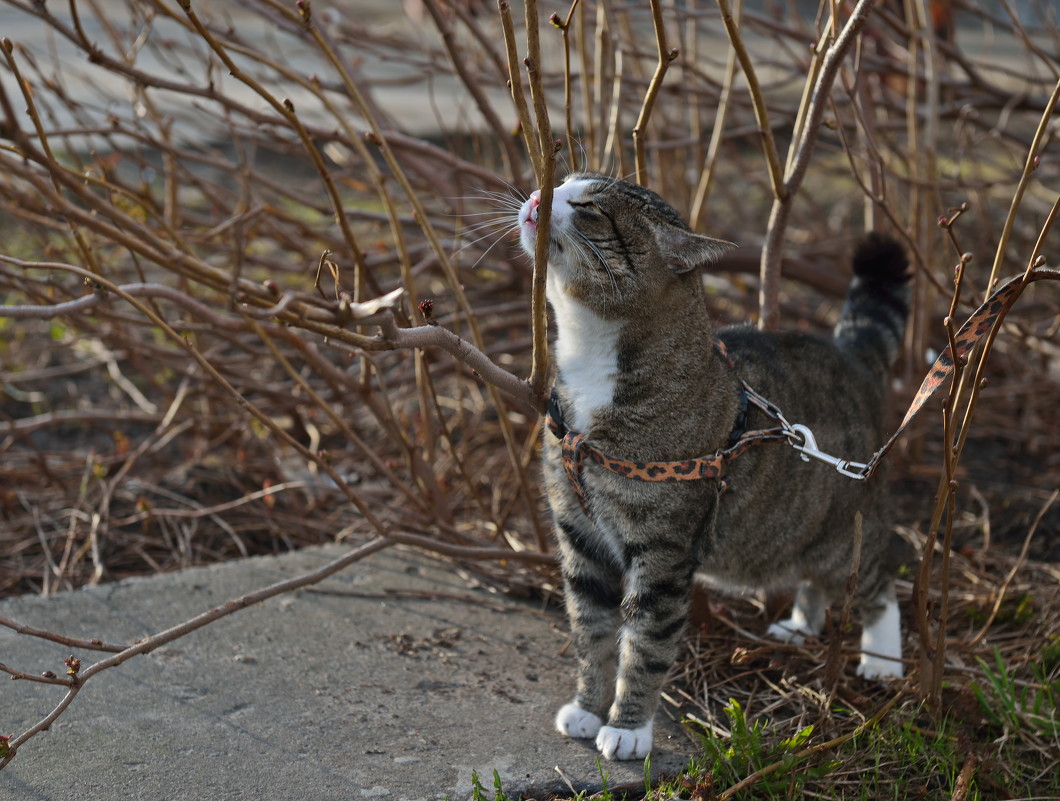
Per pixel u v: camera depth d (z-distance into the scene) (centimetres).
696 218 416
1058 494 402
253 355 502
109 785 252
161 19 1031
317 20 474
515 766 269
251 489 454
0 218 644
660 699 307
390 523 372
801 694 307
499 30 510
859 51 379
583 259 274
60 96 428
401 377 468
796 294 660
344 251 464
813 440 278
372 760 268
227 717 284
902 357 505
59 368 560
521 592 366
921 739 285
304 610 346
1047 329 526
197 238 436
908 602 369
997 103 509
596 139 392
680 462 271
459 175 446
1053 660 333
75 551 403
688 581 282
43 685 293
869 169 443
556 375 292
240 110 381
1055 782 282
